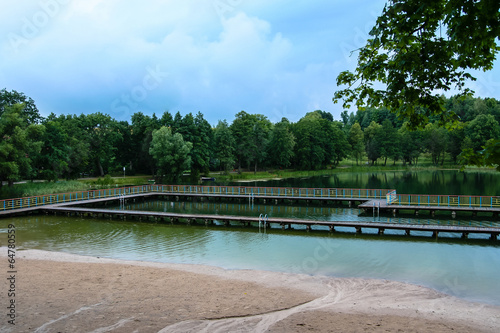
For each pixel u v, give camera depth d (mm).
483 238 20891
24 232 22969
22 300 10422
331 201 38125
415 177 67500
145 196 42031
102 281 12711
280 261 16594
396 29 5625
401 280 13852
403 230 23344
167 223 26328
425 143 86750
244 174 71125
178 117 65938
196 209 34281
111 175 65875
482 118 77812
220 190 41250
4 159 36094
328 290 12406
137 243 20172
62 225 25422
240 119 72312
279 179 66938
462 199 36188
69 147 52156
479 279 13945
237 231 23484
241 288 12391
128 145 69625
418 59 5633
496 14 4539
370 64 6523
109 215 29062
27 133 38594
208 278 13570
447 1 5398
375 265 15867
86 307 9930
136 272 14141
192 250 18656
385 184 54656
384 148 89125
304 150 78812
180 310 9875
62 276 13242
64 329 8305
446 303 11273
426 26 5672
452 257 17125
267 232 23141
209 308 10125
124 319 9055
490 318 10000
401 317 9844
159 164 56531
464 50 5152
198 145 64062
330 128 87875
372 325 9062
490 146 4641
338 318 9555
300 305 10727
